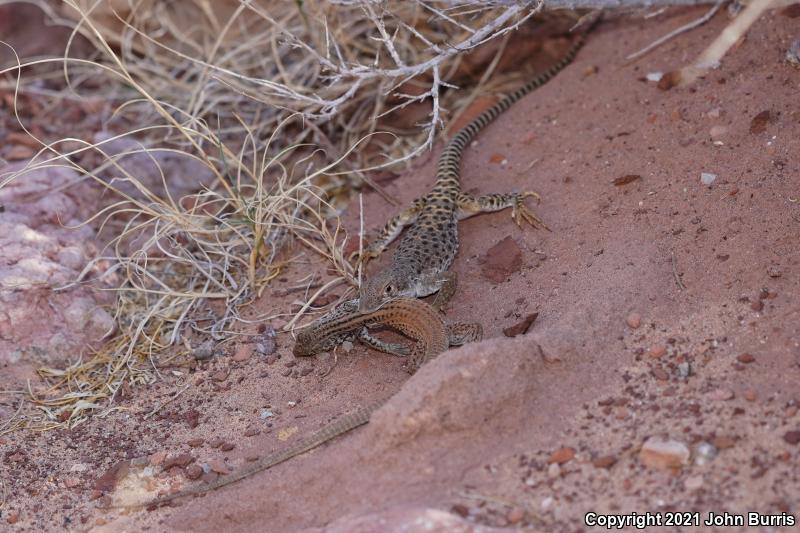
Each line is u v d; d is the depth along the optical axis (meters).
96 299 1.56
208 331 1.53
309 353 1.48
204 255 1.57
